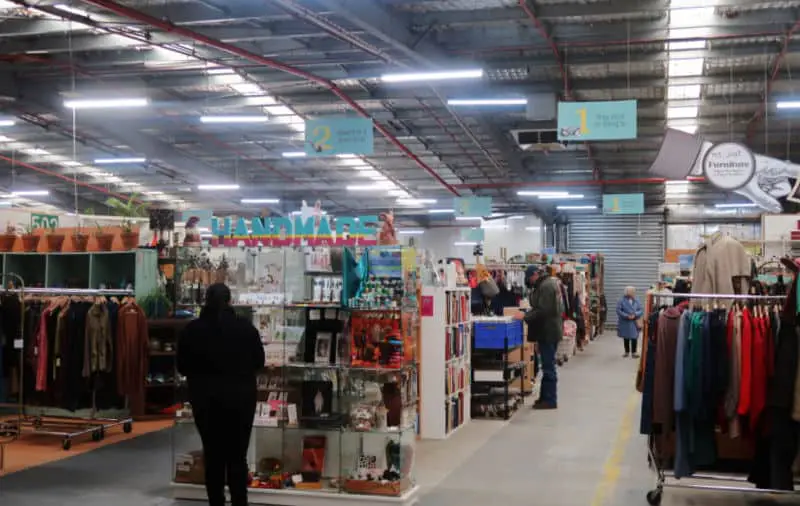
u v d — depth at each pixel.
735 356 5.43
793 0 10.14
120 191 25.92
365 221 6.64
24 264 11.05
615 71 13.16
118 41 11.99
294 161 21.39
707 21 10.95
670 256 20.05
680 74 13.42
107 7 9.59
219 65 12.81
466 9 10.78
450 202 28.16
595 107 11.59
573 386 12.60
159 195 26.94
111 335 8.47
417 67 12.25
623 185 23.81
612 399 11.20
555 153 19.94
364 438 5.97
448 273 8.82
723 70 13.23
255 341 5.37
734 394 5.43
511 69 12.71
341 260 6.14
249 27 11.22
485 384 9.87
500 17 10.80
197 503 5.98
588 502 5.99
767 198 13.82
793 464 5.49
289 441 6.16
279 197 27.25
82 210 27.75
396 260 6.04
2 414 9.48
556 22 11.25
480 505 5.91
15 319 8.60
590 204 27.77
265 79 13.58
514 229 32.59
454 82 13.42
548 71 13.16
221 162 21.62
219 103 15.18
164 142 19.05
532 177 23.53
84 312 8.41
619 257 28.97
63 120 16.66
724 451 6.12
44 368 8.34
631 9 10.34
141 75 13.98
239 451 5.35
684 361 5.50
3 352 8.63
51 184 24.48
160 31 11.40
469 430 8.88
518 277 14.89
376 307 5.99
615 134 11.53
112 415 9.30
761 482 5.64
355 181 24.55
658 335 5.68
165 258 10.12
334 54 12.48
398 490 5.75
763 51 12.00
